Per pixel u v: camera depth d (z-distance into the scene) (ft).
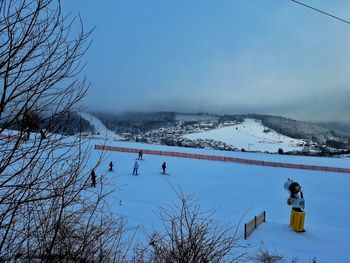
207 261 14.89
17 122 7.59
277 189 96.27
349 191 102.83
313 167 180.86
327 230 50.16
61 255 9.14
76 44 9.27
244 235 42.14
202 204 64.64
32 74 7.75
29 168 7.89
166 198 67.62
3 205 7.78
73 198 8.82
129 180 94.79
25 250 8.50
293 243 42.11
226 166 161.89
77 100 8.47
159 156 192.24
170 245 17.12
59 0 8.11
